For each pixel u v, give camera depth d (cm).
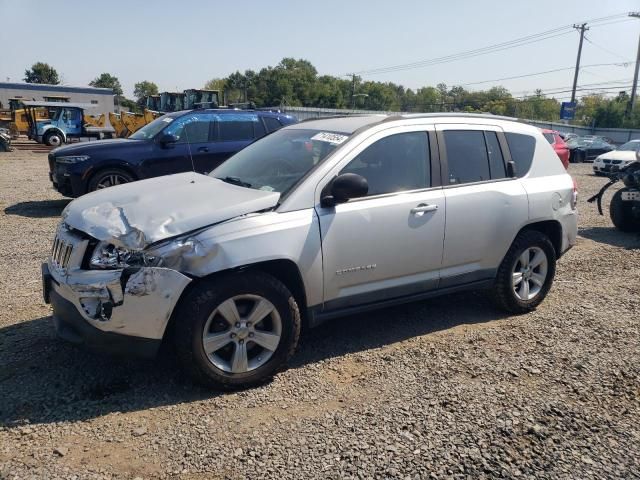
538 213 503
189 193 393
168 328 353
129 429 318
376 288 420
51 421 324
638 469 293
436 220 438
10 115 3566
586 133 5738
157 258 335
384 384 377
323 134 446
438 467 290
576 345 446
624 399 363
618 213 904
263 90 10662
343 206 397
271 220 367
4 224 885
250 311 364
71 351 412
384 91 11525
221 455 296
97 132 3288
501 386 377
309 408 345
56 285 357
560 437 320
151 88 12575
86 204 388
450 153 463
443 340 453
